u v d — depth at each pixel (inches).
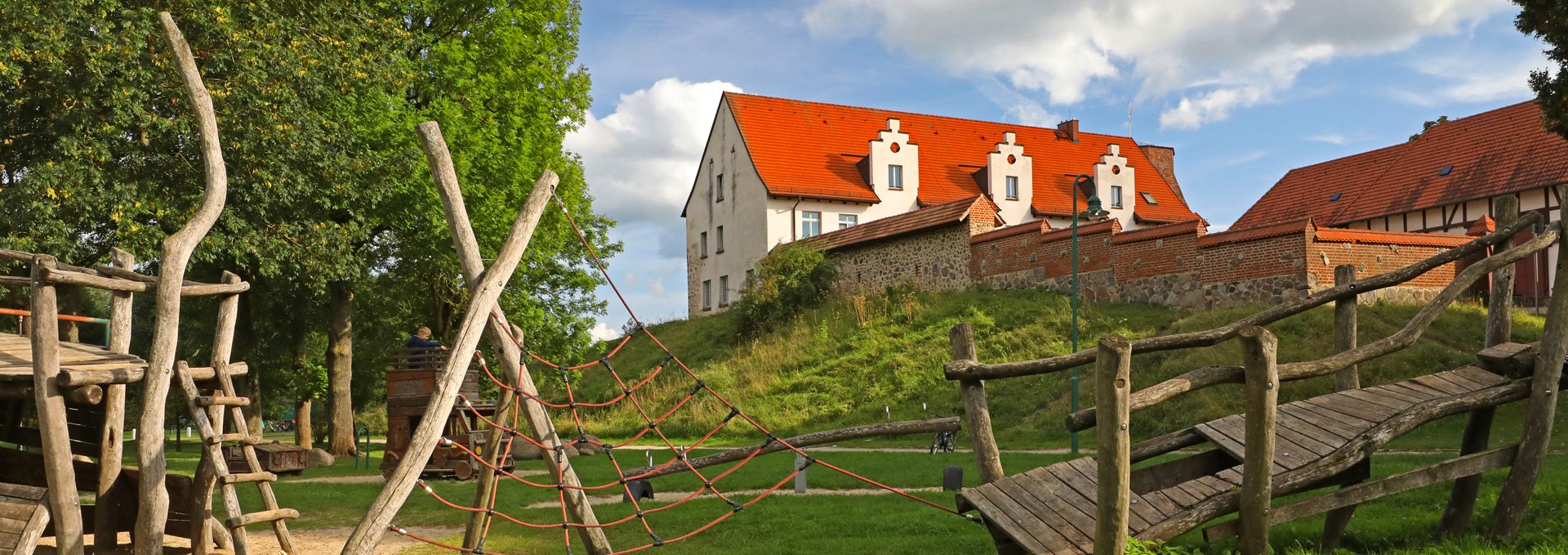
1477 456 323.3
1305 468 300.2
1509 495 328.8
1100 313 1242.6
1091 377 1056.8
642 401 1302.9
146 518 329.1
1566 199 328.5
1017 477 310.3
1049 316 1246.3
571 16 1200.8
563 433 1207.6
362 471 879.1
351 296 1112.2
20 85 732.0
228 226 820.0
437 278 1117.1
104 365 336.2
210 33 783.1
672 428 1178.0
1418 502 422.6
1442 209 1466.5
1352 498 304.7
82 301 1393.9
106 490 344.8
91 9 738.8
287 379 1424.7
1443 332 987.3
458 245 348.8
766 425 1145.4
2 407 433.1
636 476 347.3
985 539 390.9
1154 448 324.2
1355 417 331.0
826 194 1822.1
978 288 1430.9
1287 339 990.4
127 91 727.7
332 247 899.4
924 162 1972.2
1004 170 1903.3
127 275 361.7
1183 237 1219.9
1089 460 330.6
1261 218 1801.2
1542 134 1408.7
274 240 847.7
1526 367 341.7
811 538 415.5
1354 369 382.9
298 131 836.6
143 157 799.1
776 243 1801.2
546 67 1155.3
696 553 390.0
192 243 350.3
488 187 1055.6
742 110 1952.5
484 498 356.8
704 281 2036.2
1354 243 1107.9
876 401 1157.7
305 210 887.1
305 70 837.2
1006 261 1407.5
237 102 792.3
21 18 699.4
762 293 1530.5
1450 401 326.3
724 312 1745.8
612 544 418.0
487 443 358.6
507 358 344.5
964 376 313.7
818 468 722.2
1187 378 281.9
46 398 312.7
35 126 765.3
